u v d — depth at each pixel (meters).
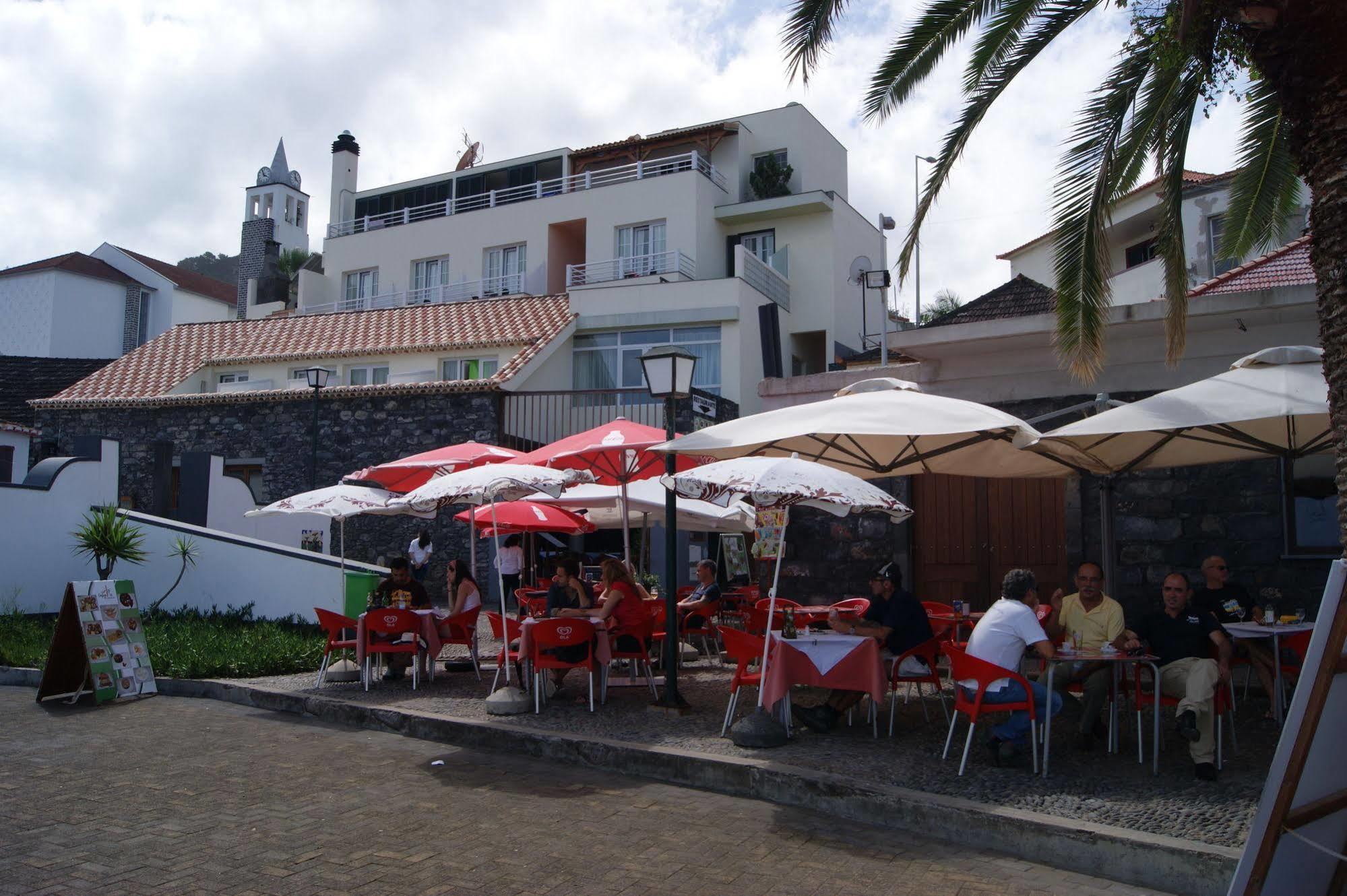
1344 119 4.59
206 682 9.82
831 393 13.21
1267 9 4.75
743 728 7.02
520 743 7.48
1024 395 11.55
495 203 33.41
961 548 12.09
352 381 25.16
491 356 23.84
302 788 6.33
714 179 29.50
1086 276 8.27
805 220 28.61
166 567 14.49
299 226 61.62
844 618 8.86
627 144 31.41
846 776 6.13
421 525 19.75
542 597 11.94
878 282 18.94
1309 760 3.61
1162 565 10.64
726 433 7.89
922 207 8.59
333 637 9.84
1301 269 11.12
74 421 23.64
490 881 4.71
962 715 8.25
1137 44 7.38
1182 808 5.47
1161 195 8.57
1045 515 11.74
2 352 38.25
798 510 12.81
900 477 12.27
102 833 5.33
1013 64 8.02
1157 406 6.86
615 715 8.24
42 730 8.03
